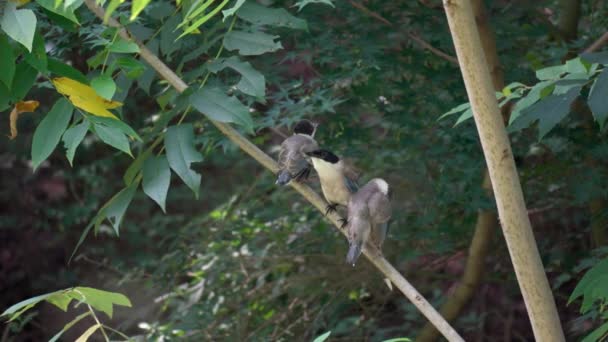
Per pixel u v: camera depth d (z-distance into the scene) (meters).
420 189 12.48
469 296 12.84
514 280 13.56
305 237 13.18
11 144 19.34
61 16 6.60
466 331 14.04
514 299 14.71
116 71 7.61
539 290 5.12
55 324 18.03
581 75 6.15
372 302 14.03
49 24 9.19
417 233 12.30
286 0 10.48
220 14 9.38
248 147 6.89
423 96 10.69
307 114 9.85
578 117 10.68
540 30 10.95
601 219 11.63
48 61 6.37
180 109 6.82
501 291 14.77
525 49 11.48
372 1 10.66
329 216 7.88
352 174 8.01
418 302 6.36
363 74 10.42
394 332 13.77
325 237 13.08
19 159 20.12
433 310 6.29
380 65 10.39
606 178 11.00
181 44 9.27
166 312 16.31
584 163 11.20
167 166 6.64
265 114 10.22
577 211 13.20
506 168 4.94
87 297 5.91
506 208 5.02
